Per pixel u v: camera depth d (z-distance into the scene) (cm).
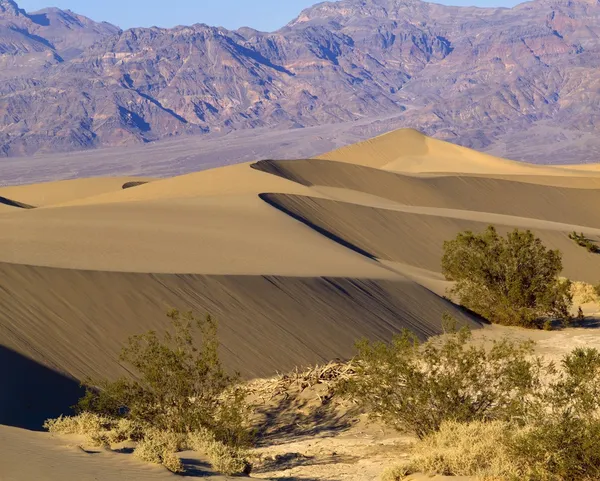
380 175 15750
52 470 1658
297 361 4159
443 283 6988
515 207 15600
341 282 5431
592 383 2309
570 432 2023
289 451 2719
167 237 6512
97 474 1700
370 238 9362
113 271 4366
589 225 15700
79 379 3391
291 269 5634
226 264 5478
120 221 7481
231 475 2036
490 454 2145
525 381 2592
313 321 4684
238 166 13900
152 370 2689
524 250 5825
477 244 6206
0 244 5403
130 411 2670
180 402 2659
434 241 9638
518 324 5766
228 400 2797
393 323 5156
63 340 3628
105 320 3919
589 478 1998
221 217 8219
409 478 2108
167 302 4262
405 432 2725
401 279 6206
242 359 3956
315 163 15688
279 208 9325
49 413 3100
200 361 2770
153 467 1888
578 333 5403
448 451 2177
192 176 13712
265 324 4428
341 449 2717
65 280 4094
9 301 3728
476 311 6006
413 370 2698
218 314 4341
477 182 16250
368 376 2855
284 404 3441
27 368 3275
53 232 6347
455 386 2638
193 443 2300
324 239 7850
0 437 1947
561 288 5788
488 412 2666
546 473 1992
